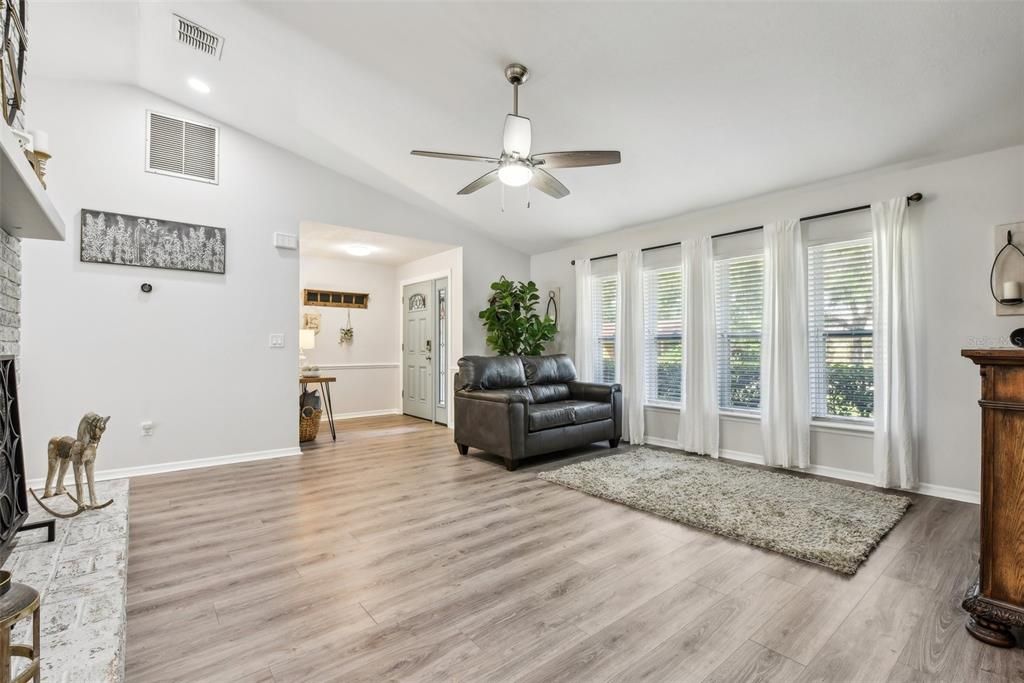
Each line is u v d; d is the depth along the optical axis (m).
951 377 3.19
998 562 1.61
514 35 2.74
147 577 2.07
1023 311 2.93
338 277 6.79
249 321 4.27
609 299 5.60
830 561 2.17
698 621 1.74
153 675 1.44
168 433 3.88
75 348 3.52
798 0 2.24
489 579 2.06
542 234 5.79
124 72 3.56
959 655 1.54
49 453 2.50
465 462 4.21
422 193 5.11
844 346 3.71
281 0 2.76
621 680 1.43
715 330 4.43
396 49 3.04
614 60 2.82
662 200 4.41
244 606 1.84
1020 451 1.58
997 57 2.36
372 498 3.18
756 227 4.20
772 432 3.97
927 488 3.26
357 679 1.43
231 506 3.01
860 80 2.64
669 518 2.80
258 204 4.34
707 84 2.88
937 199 3.27
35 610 1.03
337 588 1.98
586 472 3.77
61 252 3.49
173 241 3.91
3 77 1.67
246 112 4.00
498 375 4.68
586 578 2.07
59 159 3.50
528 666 1.50
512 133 2.74
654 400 5.05
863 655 1.54
